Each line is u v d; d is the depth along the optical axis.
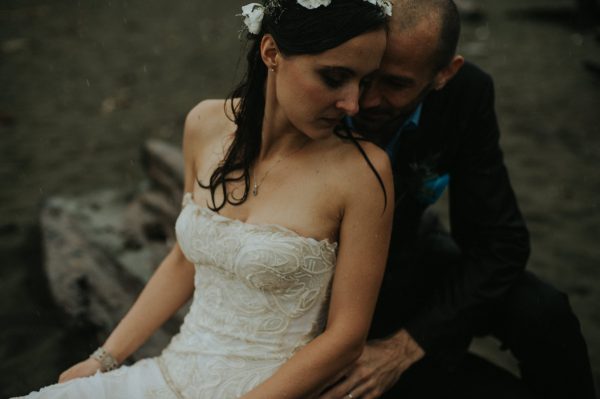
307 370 1.68
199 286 1.90
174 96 6.96
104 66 7.95
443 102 2.11
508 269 2.11
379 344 2.02
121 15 10.34
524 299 2.11
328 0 1.50
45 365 3.07
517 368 3.12
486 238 2.16
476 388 2.18
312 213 1.71
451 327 2.08
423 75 1.84
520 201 4.70
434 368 2.26
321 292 1.76
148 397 1.81
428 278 2.42
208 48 8.66
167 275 2.09
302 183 1.74
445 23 1.79
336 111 1.62
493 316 2.21
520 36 9.34
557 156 5.46
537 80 7.48
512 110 6.55
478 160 2.15
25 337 3.26
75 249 3.69
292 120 1.68
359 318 1.73
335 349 1.70
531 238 4.19
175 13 10.55
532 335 2.10
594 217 4.45
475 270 2.13
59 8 10.56
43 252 3.78
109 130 6.10
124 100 6.83
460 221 2.25
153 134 6.00
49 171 5.26
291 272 1.69
